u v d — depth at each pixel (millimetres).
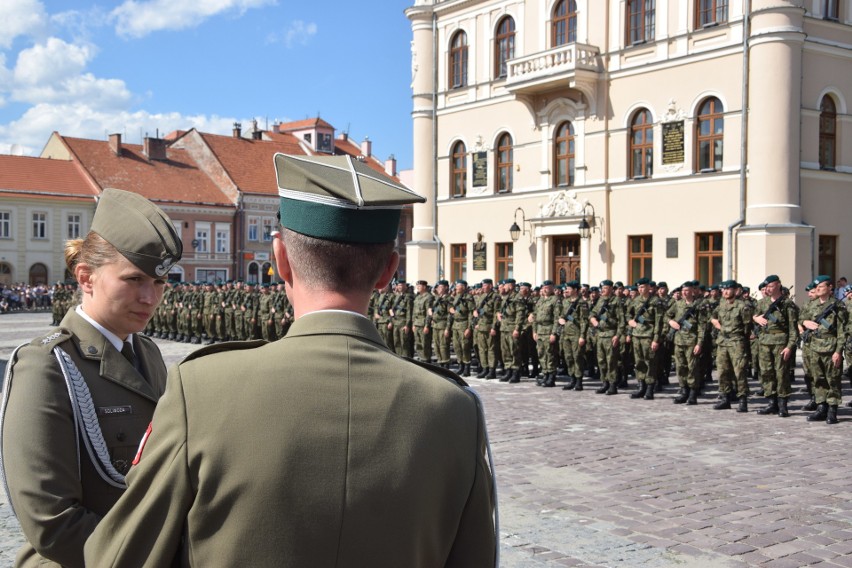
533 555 5539
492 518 1763
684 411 12242
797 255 20531
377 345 1757
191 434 1551
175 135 65812
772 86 20641
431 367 1855
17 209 47219
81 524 2039
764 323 11828
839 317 11219
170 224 2500
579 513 6578
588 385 15797
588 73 24500
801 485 7516
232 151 56438
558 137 26406
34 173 48562
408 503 1578
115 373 2354
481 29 28812
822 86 21703
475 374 17484
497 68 28531
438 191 30812
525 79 25844
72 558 2018
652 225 23578
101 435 2252
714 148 22281
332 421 1567
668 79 23109
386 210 1789
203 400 1573
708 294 15844
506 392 14586
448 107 30125
